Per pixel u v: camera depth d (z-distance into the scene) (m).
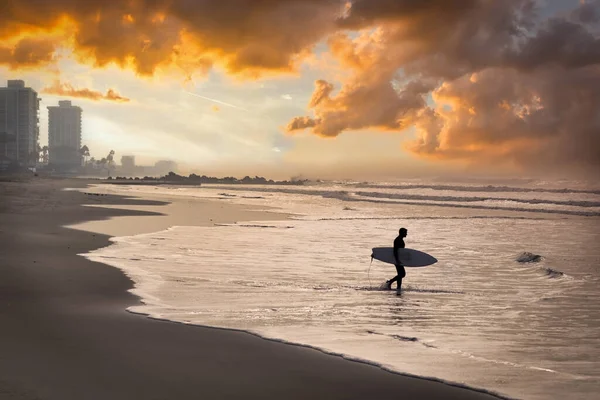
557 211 57.50
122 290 13.27
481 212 55.91
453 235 32.12
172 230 29.69
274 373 7.53
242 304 12.28
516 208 62.28
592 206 66.62
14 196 62.69
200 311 11.41
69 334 9.20
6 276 14.56
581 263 20.83
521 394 6.92
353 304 12.80
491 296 14.22
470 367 8.03
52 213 38.84
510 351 9.05
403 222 40.78
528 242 28.52
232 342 9.06
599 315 11.98
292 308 12.08
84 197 66.31
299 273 17.23
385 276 17.16
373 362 8.12
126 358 7.98
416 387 7.10
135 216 38.88
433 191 112.75
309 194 97.25
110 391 6.62
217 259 19.66
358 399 6.64
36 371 7.26
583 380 7.51
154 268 17.05
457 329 10.59
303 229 32.81
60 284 13.73
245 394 6.70
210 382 7.09
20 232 25.56
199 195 85.56
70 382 6.88
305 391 6.87
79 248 20.86
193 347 8.69
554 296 14.31
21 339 8.80
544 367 8.12
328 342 9.28
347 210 55.16
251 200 71.69
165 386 6.88
